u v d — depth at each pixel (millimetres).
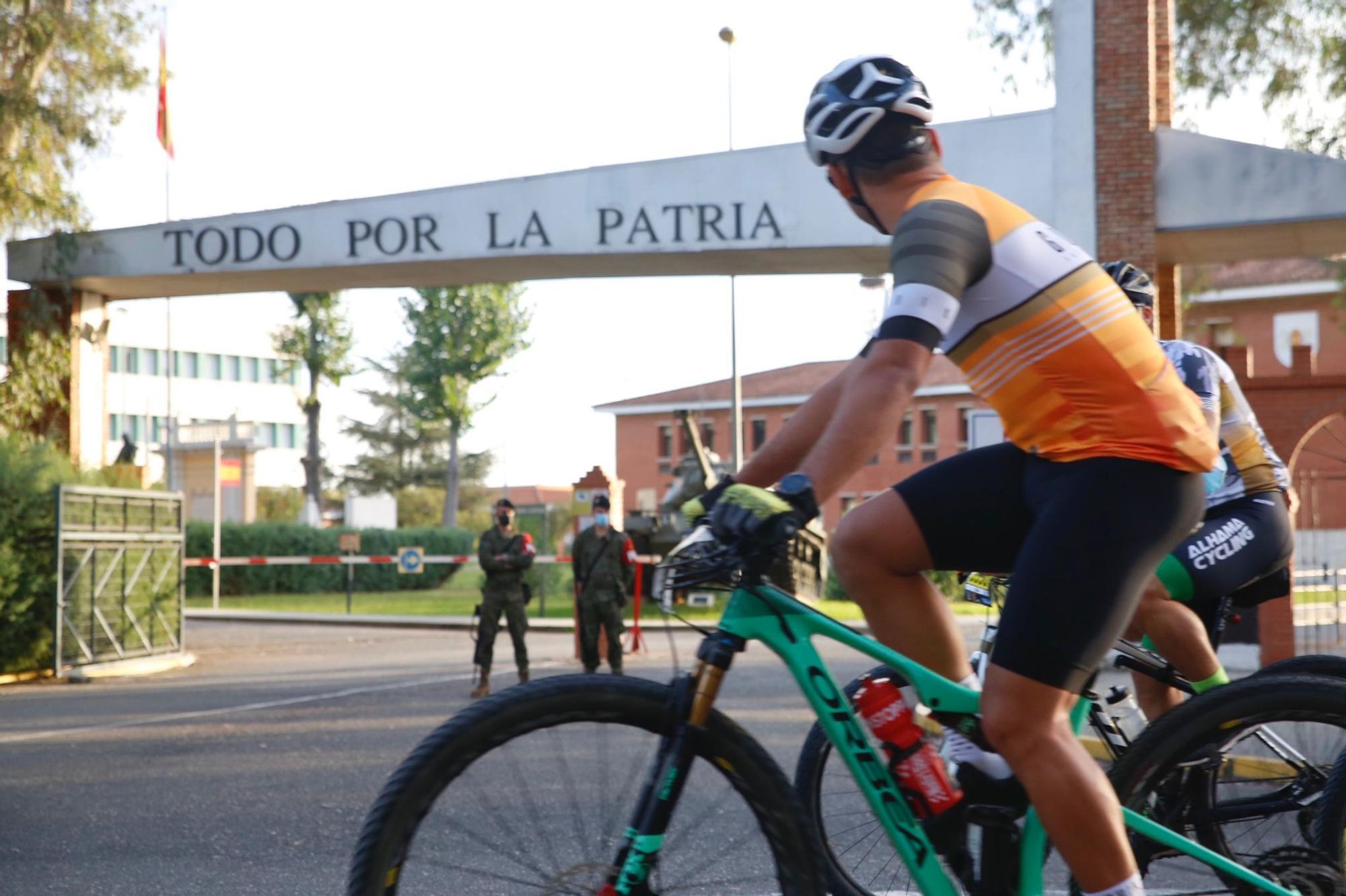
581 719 2471
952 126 14109
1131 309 2516
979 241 2375
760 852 2545
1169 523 2438
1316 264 45344
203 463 54875
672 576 2494
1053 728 2447
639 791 2479
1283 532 3816
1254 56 23547
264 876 4891
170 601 16031
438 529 42844
